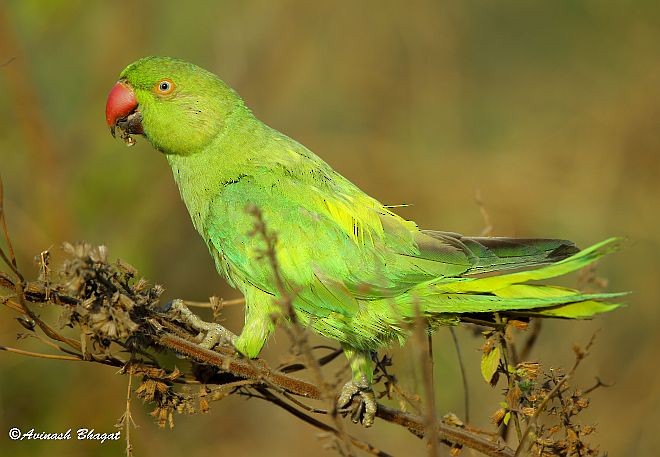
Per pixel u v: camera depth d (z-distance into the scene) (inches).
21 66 494.6
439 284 267.1
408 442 444.8
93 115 529.7
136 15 557.3
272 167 290.5
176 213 514.6
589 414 478.0
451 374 468.4
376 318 273.9
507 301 255.9
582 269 301.3
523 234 568.1
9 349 233.6
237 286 291.7
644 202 577.3
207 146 299.3
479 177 584.7
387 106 609.3
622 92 614.9
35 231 470.3
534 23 649.6
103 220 506.0
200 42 585.6
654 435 472.7
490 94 636.7
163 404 242.5
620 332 518.0
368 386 275.6
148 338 244.8
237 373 246.7
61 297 228.1
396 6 612.7
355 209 281.0
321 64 608.7
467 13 638.5
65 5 542.6
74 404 432.1
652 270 546.6
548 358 486.0
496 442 258.2
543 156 596.4
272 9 594.9
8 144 494.6
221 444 460.8
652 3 640.4
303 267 275.4
